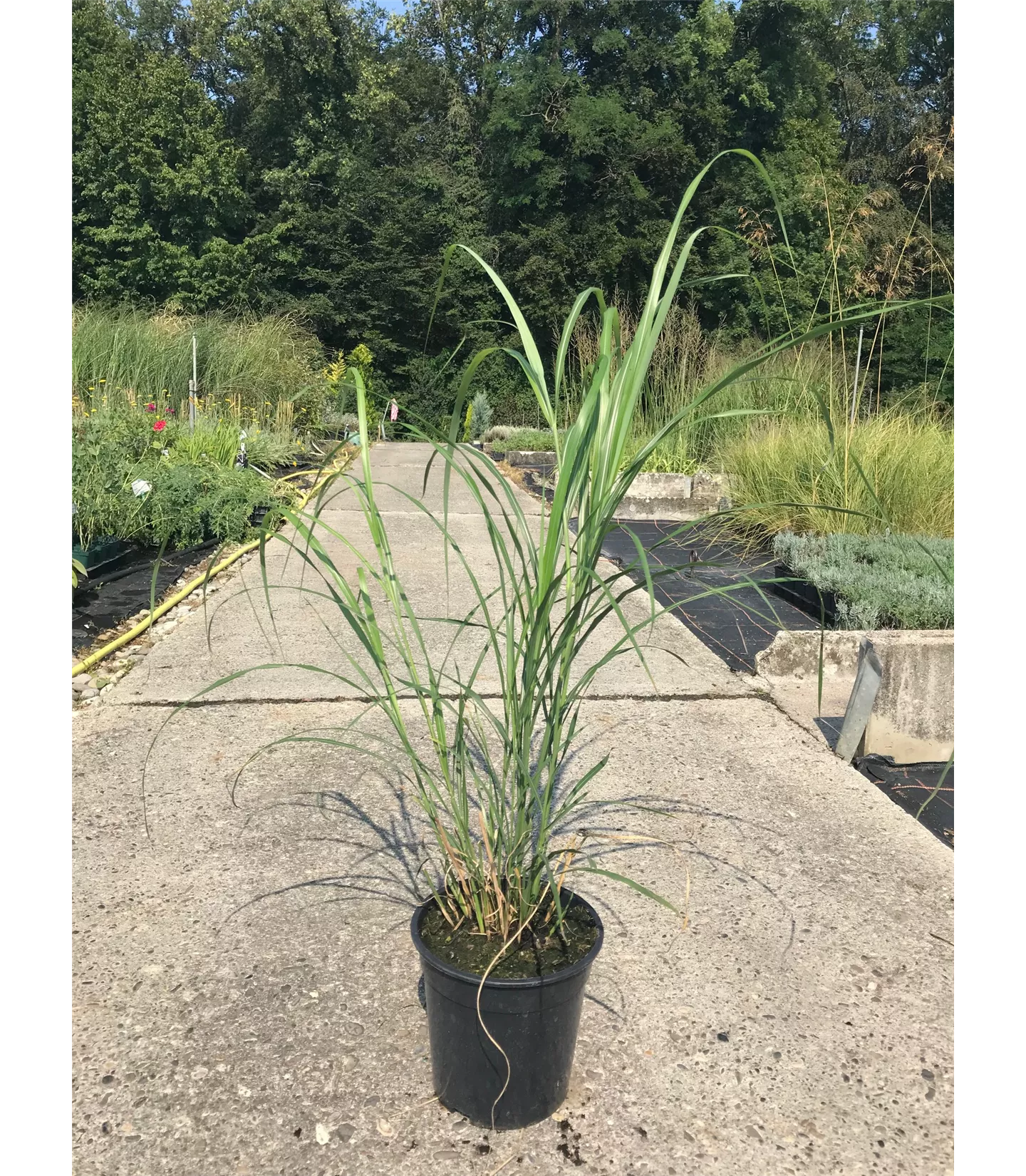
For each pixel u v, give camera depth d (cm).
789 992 176
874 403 690
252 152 2631
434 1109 145
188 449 706
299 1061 155
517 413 1803
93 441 536
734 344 1355
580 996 139
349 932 191
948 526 530
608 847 228
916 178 1419
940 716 290
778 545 546
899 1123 144
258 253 2352
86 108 2212
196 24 2992
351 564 560
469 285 2005
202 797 251
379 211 2381
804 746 298
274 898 204
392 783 261
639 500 751
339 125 2561
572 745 292
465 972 131
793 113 2216
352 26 2539
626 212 2186
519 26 2373
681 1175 134
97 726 298
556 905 141
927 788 272
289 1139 139
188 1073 151
